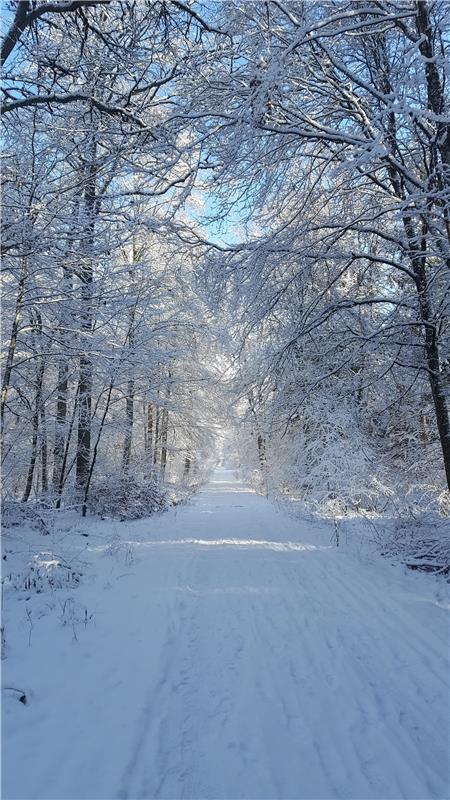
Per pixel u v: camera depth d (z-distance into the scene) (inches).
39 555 272.5
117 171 287.3
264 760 115.6
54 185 318.0
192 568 302.8
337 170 212.7
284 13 234.5
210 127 265.7
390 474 500.7
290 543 398.6
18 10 201.0
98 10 262.8
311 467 609.9
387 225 328.2
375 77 296.2
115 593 243.9
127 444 652.7
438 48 266.2
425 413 403.9
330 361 358.6
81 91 257.8
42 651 169.6
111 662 162.9
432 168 268.8
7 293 340.8
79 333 382.9
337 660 169.6
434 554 303.3
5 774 104.3
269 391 370.3
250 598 240.8
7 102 251.3
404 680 155.9
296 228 293.6
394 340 316.2
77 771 107.3
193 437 928.3
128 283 457.1
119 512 536.4
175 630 194.9
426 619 209.3
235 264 292.7
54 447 568.7
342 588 258.5
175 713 134.6
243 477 1481.3
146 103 272.7
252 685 151.2
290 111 246.8
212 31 249.9
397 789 106.9
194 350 693.3
